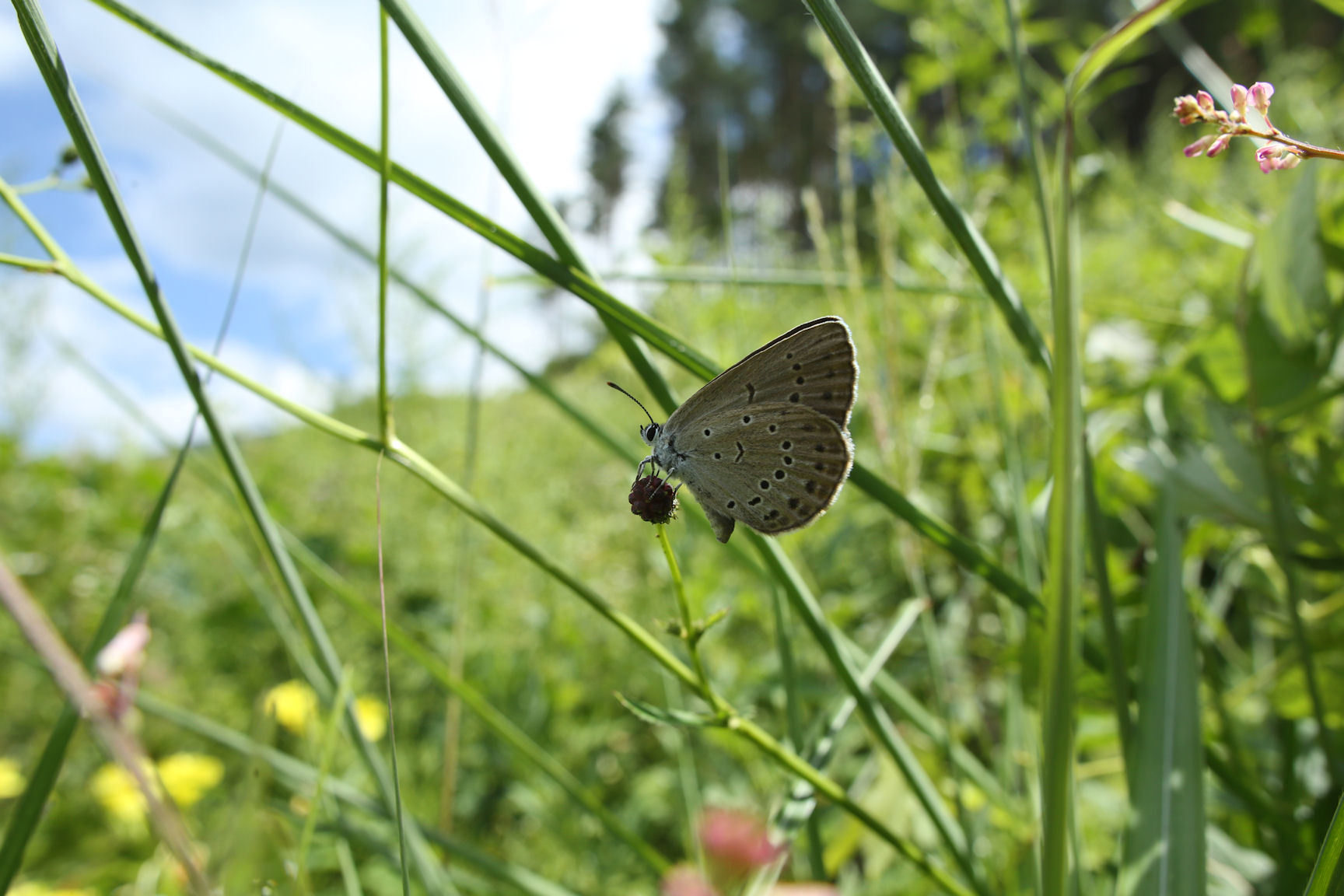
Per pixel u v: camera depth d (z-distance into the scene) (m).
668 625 0.10
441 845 0.13
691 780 0.16
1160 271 0.26
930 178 0.09
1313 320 0.12
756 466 0.11
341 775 0.20
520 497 0.29
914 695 0.18
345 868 0.13
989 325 0.14
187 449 0.10
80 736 0.19
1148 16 0.07
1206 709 0.13
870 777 0.15
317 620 0.11
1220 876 0.12
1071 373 0.07
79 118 0.09
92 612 0.28
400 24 0.09
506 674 0.22
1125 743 0.10
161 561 0.29
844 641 0.14
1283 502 0.12
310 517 0.32
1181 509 0.12
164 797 0.08
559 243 0.10
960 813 0.13
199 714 0.23
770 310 0.22
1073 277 0.07
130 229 0.09
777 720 0.18
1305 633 0.11
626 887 0.18
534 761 0.13
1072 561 0.07
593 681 0.23
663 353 0.10
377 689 0.24
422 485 0.30
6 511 0.30
